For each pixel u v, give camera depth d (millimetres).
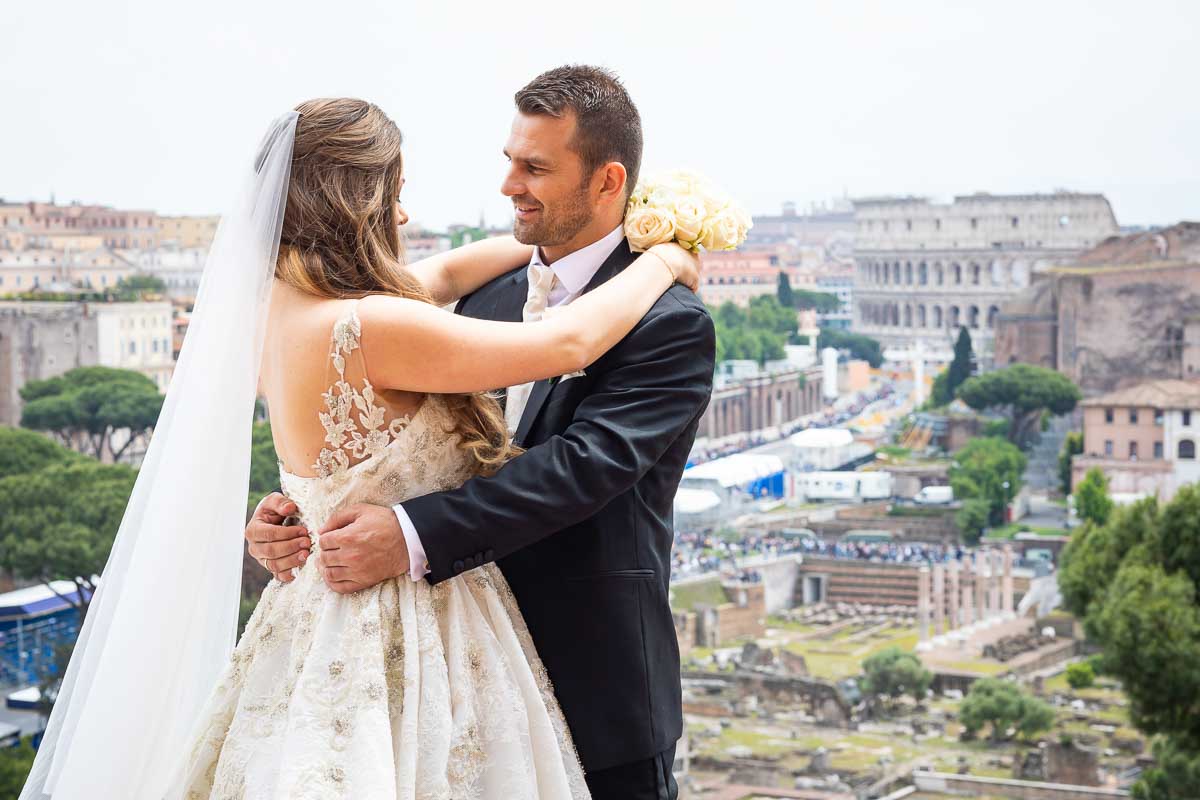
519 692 1846
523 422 2061
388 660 1797
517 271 2385
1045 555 48688
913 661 42719
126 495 30234
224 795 1783
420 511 1794
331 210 1855
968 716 40281
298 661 1818
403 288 1890
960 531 50344
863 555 48531
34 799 2025
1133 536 20047
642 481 2027
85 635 1982
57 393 36500
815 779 38969
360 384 1807
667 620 2061
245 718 1828
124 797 1840
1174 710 17859
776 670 43906
